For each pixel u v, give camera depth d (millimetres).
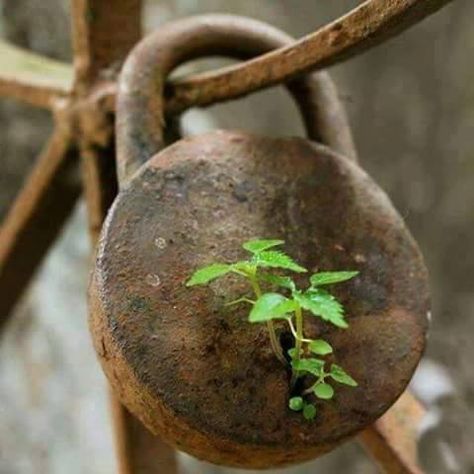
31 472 906
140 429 462
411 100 1490
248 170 402
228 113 1313
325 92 454
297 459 387
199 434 378
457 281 1488
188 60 450
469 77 1465
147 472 464
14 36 968
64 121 483
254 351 380
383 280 402
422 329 399
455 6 1436
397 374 394
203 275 367
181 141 401
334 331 390
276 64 414
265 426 379
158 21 1139
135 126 425
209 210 395
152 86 431
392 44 1466
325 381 387
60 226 548
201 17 453
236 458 385
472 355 1402
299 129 1380
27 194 535
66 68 562
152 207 390
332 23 393
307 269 398
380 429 454
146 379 375
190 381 376
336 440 386
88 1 478
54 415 939
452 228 1498
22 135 976
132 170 420
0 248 554
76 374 967
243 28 457
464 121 1482
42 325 972
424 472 464
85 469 922
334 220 405
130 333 377
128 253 383
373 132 1507
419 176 1510
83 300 997
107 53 483
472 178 1486
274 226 399
